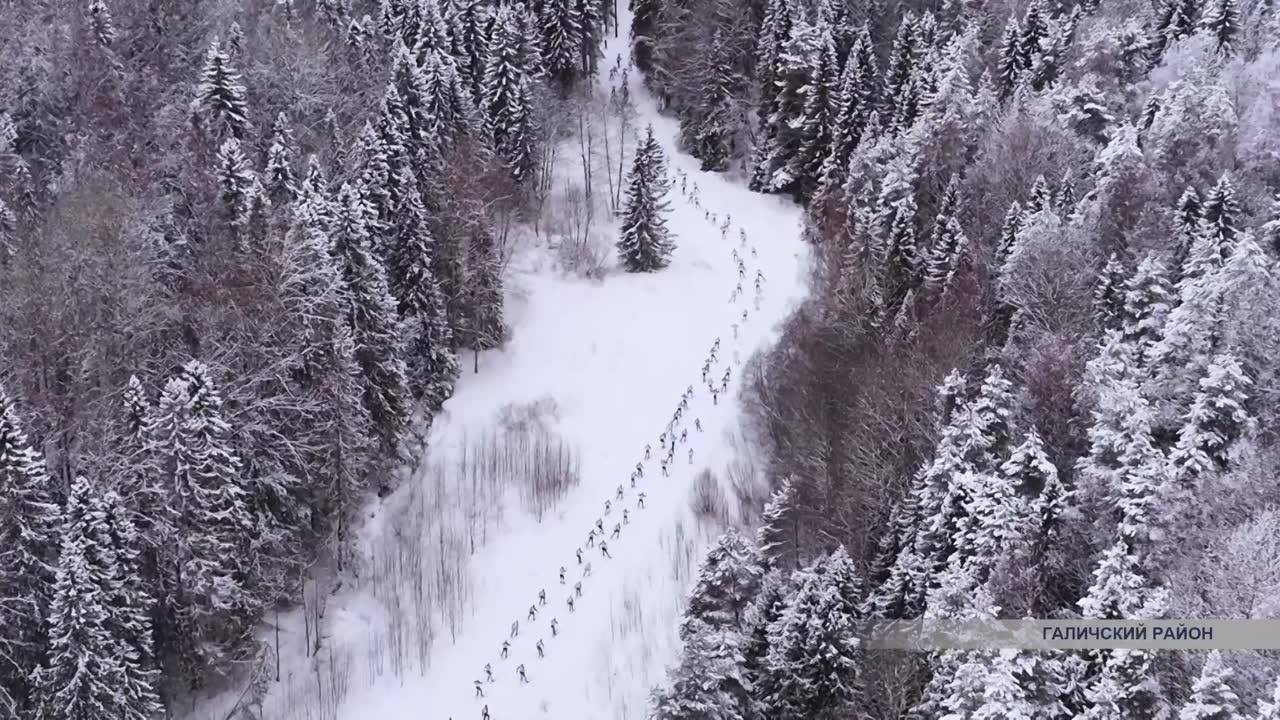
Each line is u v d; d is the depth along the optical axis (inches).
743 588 2169.0
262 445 2352.4
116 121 3063.5
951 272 2802.7
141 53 3297.2
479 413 3029.0
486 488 2792.8
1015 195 3218.5
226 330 2423.7
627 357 3233.3
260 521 2272.4
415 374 2933.1
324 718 2282.2
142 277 2358.5
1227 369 1924.2
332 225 2598.4
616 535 2625.5
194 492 2087.8
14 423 1940.2
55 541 1989.4
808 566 2262.6
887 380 2610.7
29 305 2261.3
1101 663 1706.4
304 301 2400.3
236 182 2623.0
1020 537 1898.4
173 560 2097.7
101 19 3142.2
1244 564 1676.9
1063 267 2600.9
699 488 2704.2
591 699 2271.2
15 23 3221.0
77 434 2229.3
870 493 2431.1
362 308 2600.9
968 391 2482.8
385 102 3280.0
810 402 2760.8
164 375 2351.1
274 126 3132.4
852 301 2992.1
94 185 2669.8
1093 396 2203.5
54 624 1924.2
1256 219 2780.5
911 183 3321.9
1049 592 1898.4
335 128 3309.5
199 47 3405.5
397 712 2293.3
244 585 2244.1
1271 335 2102.6
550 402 3063.5
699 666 1946.4
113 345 2300.7
